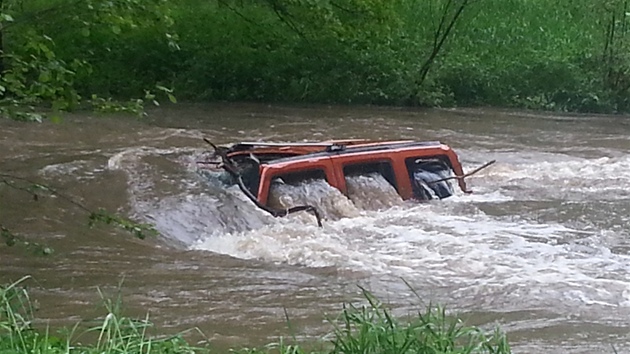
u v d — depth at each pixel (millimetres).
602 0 25188
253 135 17125
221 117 19375
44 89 7938
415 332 6086
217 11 24906
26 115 7930
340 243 9984
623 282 9234
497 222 11109
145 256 9461
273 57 23672
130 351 5617
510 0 28141
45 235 9844
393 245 10070
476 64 24781
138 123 16500
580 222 11398
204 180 11172
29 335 5883
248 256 9672
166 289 8672
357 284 8984
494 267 9586
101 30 10023
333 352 6055
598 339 7805
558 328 8031
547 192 12781
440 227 10656
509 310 8445
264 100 22688
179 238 9977
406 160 11281
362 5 24281
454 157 11758
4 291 6332
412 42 25531
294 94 22719
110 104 8453
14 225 10039
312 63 23656
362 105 22641
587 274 9469
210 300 8445
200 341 7383
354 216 10609
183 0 24562
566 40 26562
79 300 8258
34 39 8234
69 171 11812
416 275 9312
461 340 6949
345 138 17266
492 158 15453
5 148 13469
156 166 11891
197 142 15469
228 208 10367
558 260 9906
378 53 24188
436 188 11594
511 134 18578
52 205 10570
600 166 14664
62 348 5652
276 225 10211
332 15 23609
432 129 18922
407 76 23219
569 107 23672
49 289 8516
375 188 10984
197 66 22969
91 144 14172
